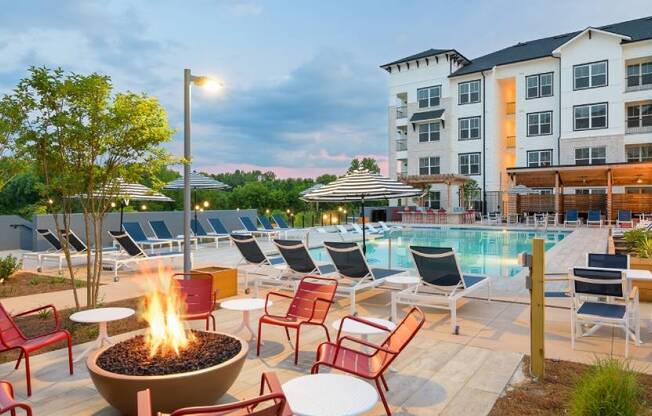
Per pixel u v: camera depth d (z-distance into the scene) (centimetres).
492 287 841
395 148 3541
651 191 2594
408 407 363
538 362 414
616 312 496
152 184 669
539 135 2944
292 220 2400
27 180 2642
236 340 394
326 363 353
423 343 521
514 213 2717
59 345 523
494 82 3061
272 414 225
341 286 689
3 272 895
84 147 593
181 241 1504
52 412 359
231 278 795
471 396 382
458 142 3225
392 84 3519
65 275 1007
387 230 2034
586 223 2481
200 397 321
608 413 307
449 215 2642
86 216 627
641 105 2628
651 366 441
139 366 335
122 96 607
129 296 786
